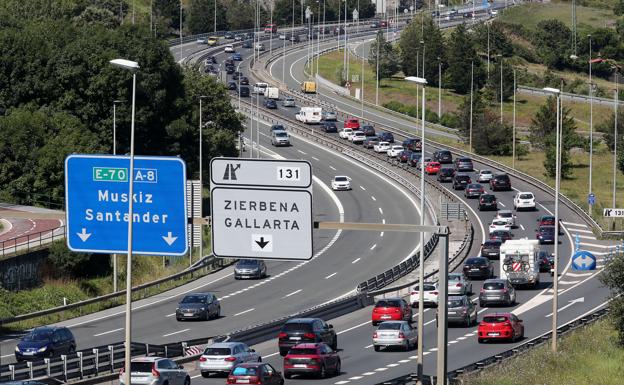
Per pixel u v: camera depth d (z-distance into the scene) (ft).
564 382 469.57
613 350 556.92
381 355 551.18
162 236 320.70
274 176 299.99
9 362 520.83
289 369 478.59
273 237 301.02
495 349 565.53
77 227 326.24
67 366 462.60
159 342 583.99
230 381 433.89
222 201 303.07
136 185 321.93
